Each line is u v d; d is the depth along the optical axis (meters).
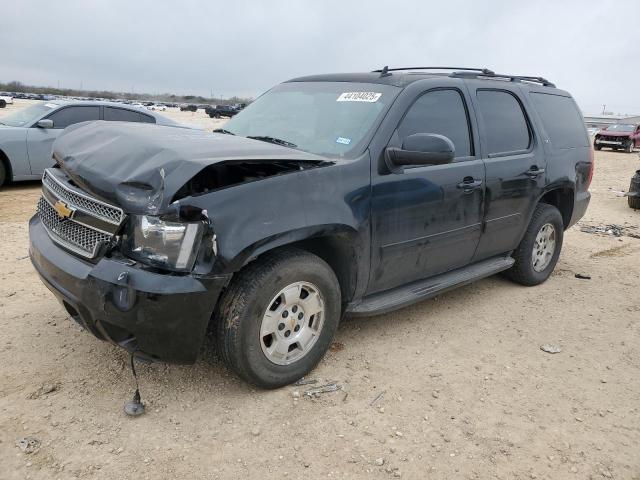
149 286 2.65
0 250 5.73
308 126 3.95
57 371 3.37
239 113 4.71
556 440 2.98
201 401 3.15
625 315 4.82
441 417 3.13
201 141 3.20
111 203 2.85
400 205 3.67
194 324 2.79
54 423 2.88
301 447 2.81
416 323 4.41
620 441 3.00
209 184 3.04
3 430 2.80
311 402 3.21
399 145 3.71
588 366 3.85
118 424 2.91
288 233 3.00
